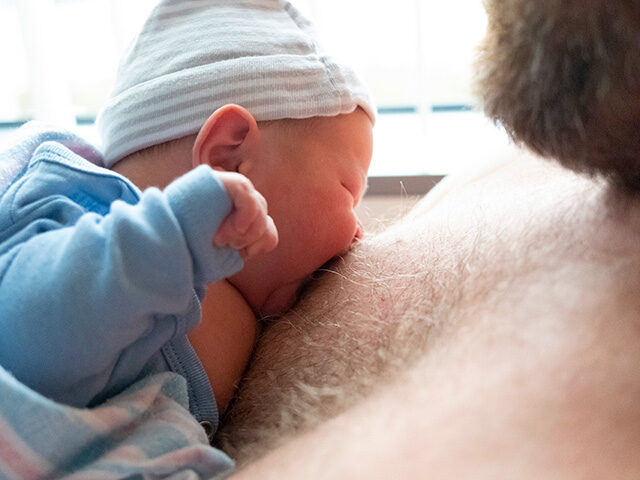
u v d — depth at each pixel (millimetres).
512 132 469
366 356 539
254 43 766
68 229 576
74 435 515
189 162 733
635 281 444
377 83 1539
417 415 426
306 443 453
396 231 768
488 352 446
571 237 511
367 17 1475
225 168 728
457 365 450
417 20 1382
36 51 1399
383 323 560
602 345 411
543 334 436
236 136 724
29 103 1548
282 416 530
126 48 831
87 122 1594
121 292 515
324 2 1406
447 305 520
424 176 1327
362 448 419
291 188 735
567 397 391
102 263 521
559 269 483
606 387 389
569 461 358
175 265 523
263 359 660
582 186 574
